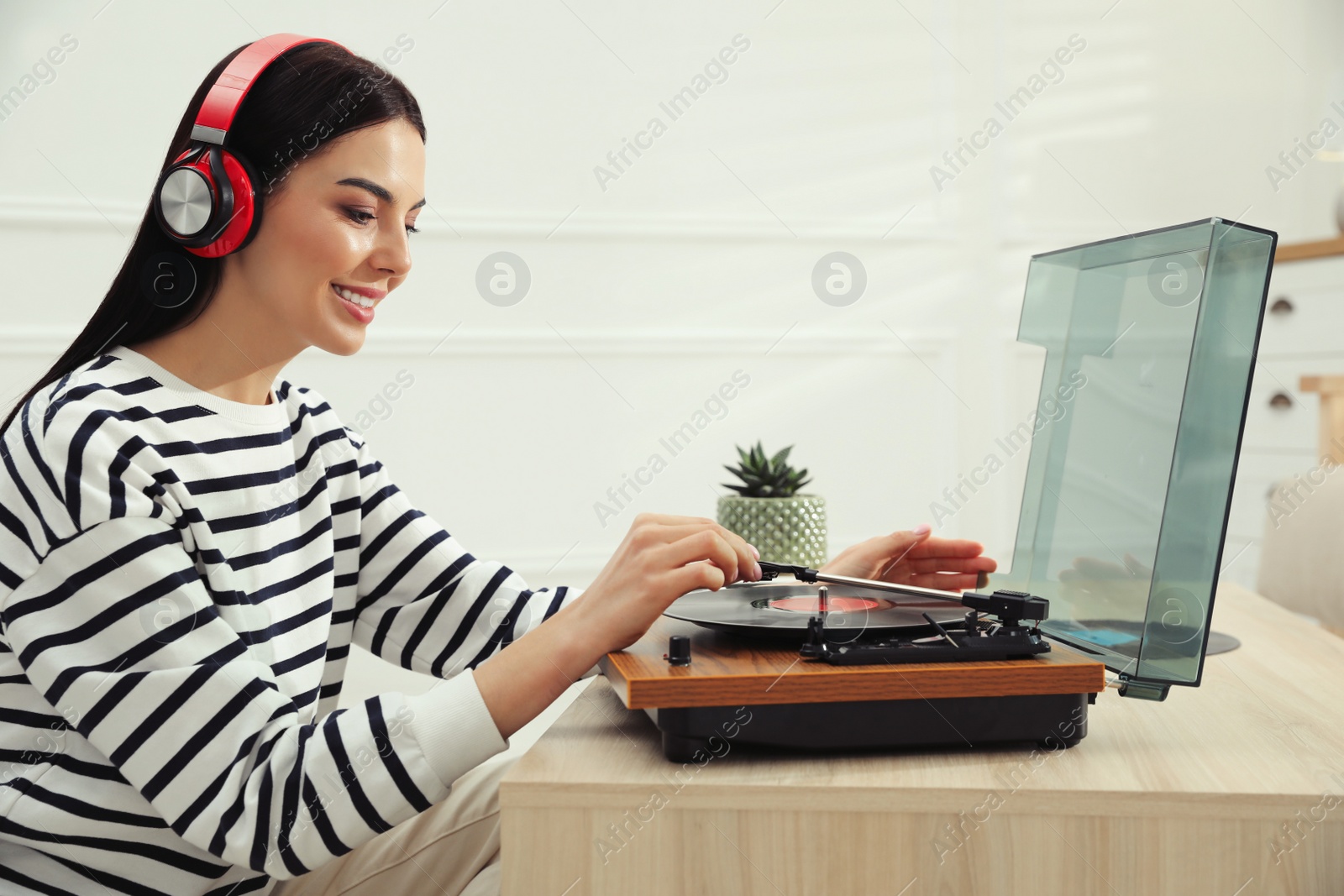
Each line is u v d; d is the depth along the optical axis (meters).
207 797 0.60
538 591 0.89
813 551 1.20
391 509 0.92
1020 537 0.89
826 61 3.00
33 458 0.64
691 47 2.92
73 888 0.66
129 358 0.73
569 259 2.88
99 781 0.65
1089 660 0.63
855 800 0.56
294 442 0.84
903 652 0.63
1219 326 0.66
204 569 0.69
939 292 3.09
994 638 0.64
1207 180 3.25
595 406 2.90
